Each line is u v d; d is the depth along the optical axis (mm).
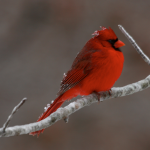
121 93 6574
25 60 11742
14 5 12844
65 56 11773
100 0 12820
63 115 5219
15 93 10984
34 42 12172
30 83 11188
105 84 6184
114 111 10602
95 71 6125
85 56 6262
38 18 12688
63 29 12406
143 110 10547
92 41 6395
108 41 6227
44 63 11625
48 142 10109
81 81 6367
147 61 6543
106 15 12539
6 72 11461
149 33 12039
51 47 12008
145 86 6797
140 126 10219
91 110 10680
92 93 6332
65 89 6410
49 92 10969
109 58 6023
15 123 10227
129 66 11547
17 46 12117
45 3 12828
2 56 11883
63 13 12672
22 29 12453
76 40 12102
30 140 10164
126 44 11906
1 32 12320
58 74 11352
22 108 10594
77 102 5809
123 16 12461
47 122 4906
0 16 12648
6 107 10625
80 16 12578
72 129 10344
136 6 12734
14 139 10141
